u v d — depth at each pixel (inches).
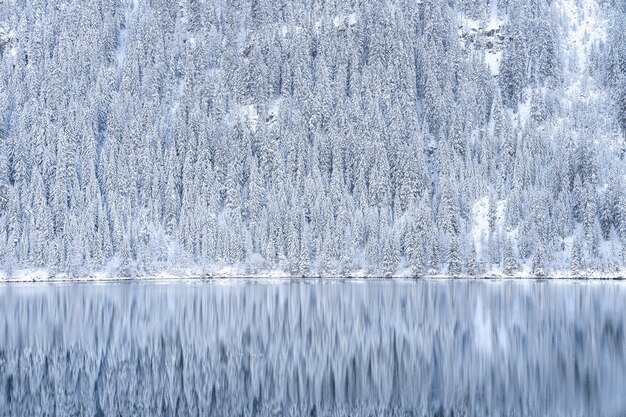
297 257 6761.8
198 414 1727.4
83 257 6820.9
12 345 2755.9
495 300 4148.6
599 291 4753.9
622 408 1667.1
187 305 4106.8
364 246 6771.7
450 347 2573.8
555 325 3036.4
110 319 3513.8
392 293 4734.3
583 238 6407.5
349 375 2138.3
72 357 2490.2
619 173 7012.8
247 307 3976.4
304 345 2696.9
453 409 1704.0
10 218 6934.1
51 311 3853.3
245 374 2182.6
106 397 1907.0
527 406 1704.0
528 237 6427.2
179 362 2386.8
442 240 6530.5
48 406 1811.0
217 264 6929.1
